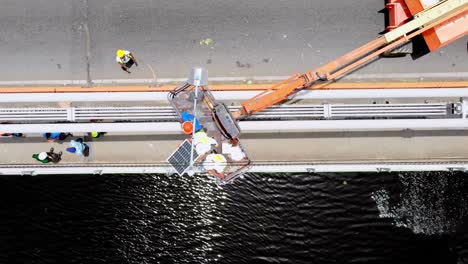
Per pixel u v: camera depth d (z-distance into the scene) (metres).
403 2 10.40
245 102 10.27
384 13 10.89
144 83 11.17
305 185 14.04
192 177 14.16
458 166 10.84
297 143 11.05
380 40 9.98
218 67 11.13
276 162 11.04
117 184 14.14
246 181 14.10
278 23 11.04
